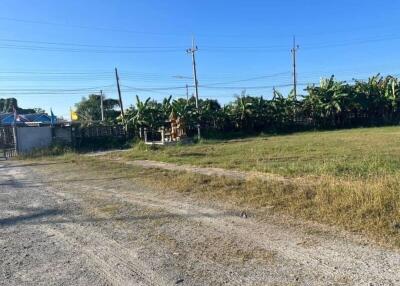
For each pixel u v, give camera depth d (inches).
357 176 411.5
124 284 194.7
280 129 1736.0
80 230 289.6
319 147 826.8
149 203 362.3
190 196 381.7
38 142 1138.0
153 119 1368.1
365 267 198.8
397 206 270.2
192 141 1249.4
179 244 247.8
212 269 207.3
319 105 1754.4
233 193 373.4
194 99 1774.1
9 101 3038.9
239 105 1673.2
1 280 205.2
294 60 2025.1
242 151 814.5
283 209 309.4
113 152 1010.1
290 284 185.5
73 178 548.7
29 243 264.8
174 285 191.3
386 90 1807.3
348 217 270.7
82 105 3110.2
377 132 1305.4
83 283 197.5
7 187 500.1
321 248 226.8
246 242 244.5
